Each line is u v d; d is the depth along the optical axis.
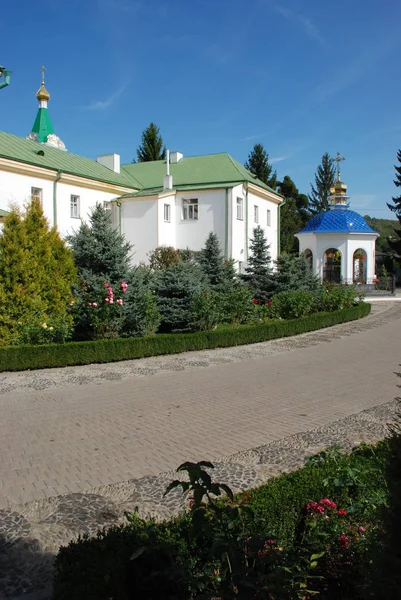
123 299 12.72
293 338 14.97
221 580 2.59
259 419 6.81
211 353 12.34
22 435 6.16
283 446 5.66
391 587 1.81
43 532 3.74
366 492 3.58
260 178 50.09
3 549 3.50
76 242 13.59
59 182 23.02
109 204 26.44
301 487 3.54
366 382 9.14
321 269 31.36
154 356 11.84
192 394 8.29
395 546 1.91
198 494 2.16
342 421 6.65
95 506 4.19
